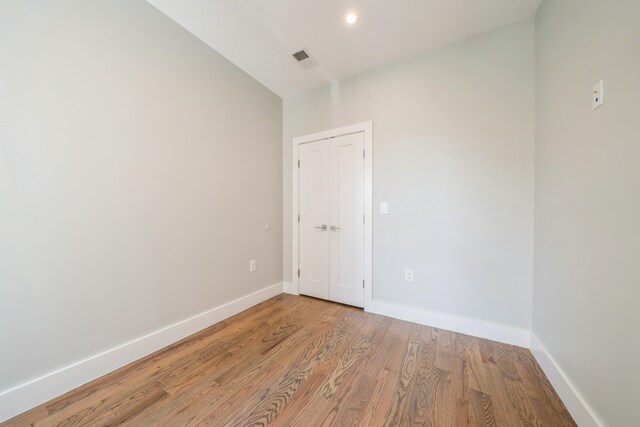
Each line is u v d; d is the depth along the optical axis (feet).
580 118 3.97
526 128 6.04
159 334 6.08
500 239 6.35
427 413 4.08
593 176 3.62
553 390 4.59
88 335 4.95
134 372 5.19
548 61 5.19
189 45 6.75
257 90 9.00
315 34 6.65
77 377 4.75
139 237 5.75
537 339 5.56
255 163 8.96
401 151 7.63
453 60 6.86
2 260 4.03
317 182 9.40
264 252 9.36
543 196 5.39
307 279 9.80
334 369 5.24
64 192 4.64
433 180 7.16
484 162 6.51
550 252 4.99
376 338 6.52
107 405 4.31
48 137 4.45
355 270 8.63
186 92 6.70
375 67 8.04
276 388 4.69
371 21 6.15
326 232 9.24
